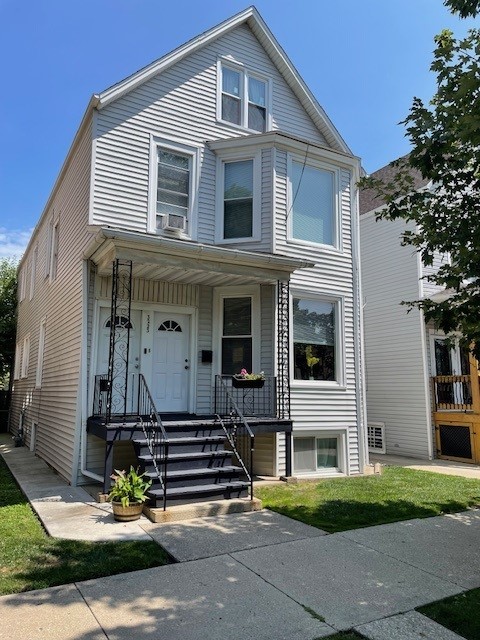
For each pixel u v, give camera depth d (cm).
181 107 891
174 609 330
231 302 887
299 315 901
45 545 450
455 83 468
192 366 841
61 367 923
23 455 1141
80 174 877
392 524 548
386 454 1278
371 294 1387
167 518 537
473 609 337
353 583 380
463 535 511
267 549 454
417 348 1238
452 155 482
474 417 1105
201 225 880
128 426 646
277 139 886
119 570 395
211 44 948
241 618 319
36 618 315
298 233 912
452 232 477
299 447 870
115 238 648
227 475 638
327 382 909
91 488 705
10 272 2223
